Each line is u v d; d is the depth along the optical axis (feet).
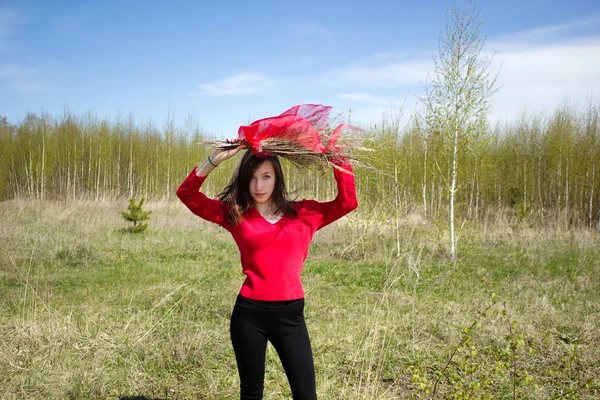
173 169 97.09
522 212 46.24
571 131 63.52
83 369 12.48
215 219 7.92
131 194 88.63
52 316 16.74
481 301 20.99
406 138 47.93
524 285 24.40
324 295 22.98
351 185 8.02
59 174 96.17
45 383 11.72
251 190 7.70
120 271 27.53
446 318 18.02
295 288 7.57
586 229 51.47
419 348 15.11
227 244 39.50
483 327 16.78
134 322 16.83
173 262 30.99
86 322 16.26
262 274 7.49
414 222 39.11
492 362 13.88
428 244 36.29
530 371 13.53
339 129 8.22
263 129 7.62
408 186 49.78
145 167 97.25
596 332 16.81
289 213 8.07
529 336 16.29
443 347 15.43
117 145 100.12
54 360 13.01
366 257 34.24
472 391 10.67
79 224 46.26
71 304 19.89
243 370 7.67
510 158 70.44
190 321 17.74
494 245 40.52
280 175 7.92
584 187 62.39
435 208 50.80
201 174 7.79
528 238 39.96
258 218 7.81
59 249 31.99
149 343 14.96
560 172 62.13
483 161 48.29
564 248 37.14
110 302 20.51
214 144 7.79
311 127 7.75
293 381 7.55
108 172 98.84
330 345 15.25
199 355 14.21
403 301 21.38
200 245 38.04
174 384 12.46
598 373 13.34
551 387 12.46
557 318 18.17
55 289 22.91
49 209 57.41
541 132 69.82
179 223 50.83
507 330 16.62
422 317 18.33
